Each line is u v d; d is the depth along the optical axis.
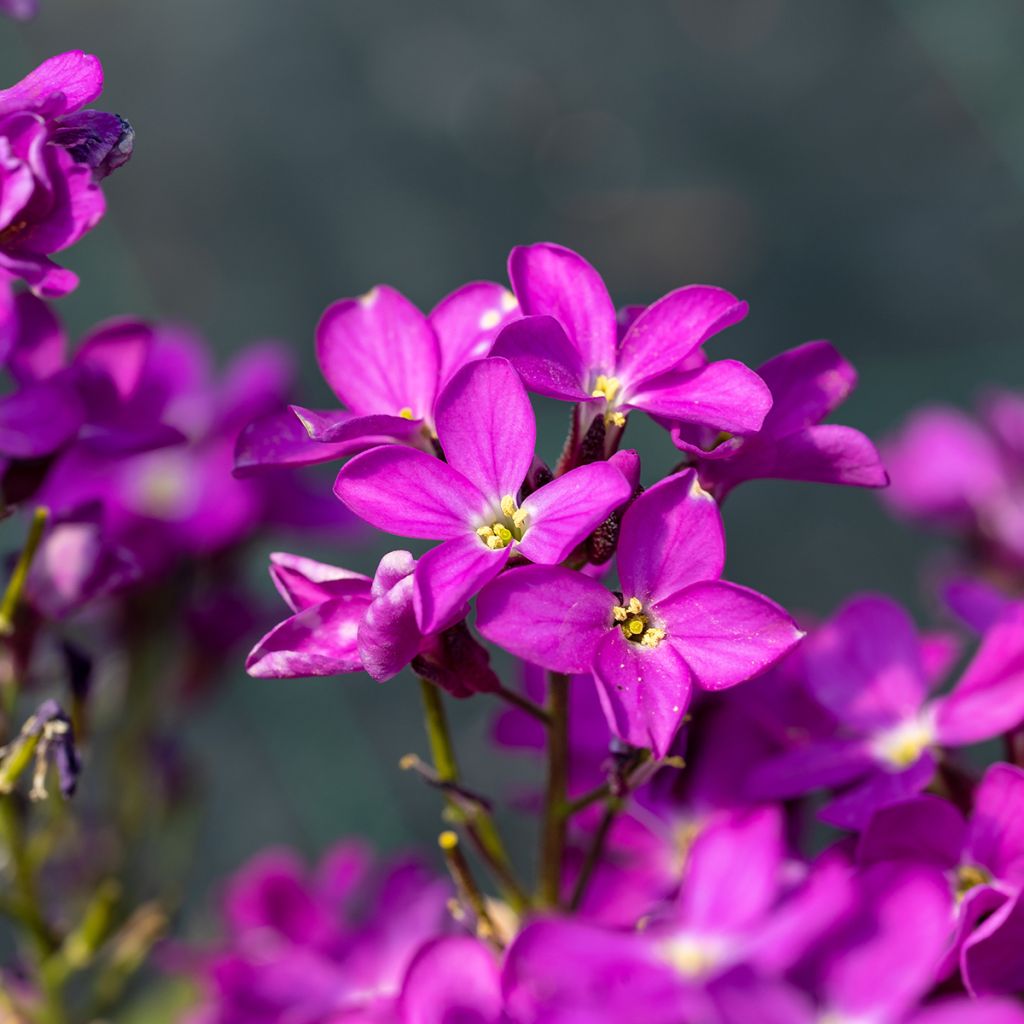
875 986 0.26
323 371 0.29
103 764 0.35
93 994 0.34
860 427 0.70
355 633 0.27
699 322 0.28
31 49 0.81
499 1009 0.27
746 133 0.83
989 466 0.42
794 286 0.76
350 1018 0.30
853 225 0.79
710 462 0.28
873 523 0.65
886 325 0.75
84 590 0.30
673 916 0.28
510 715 0.30
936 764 0.29
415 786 0.56
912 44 0.88
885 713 0.29
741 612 0.27
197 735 0.56
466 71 0.85
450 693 0.28
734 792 0.30
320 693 0.58
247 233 0.76
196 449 0.35
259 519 0.35
